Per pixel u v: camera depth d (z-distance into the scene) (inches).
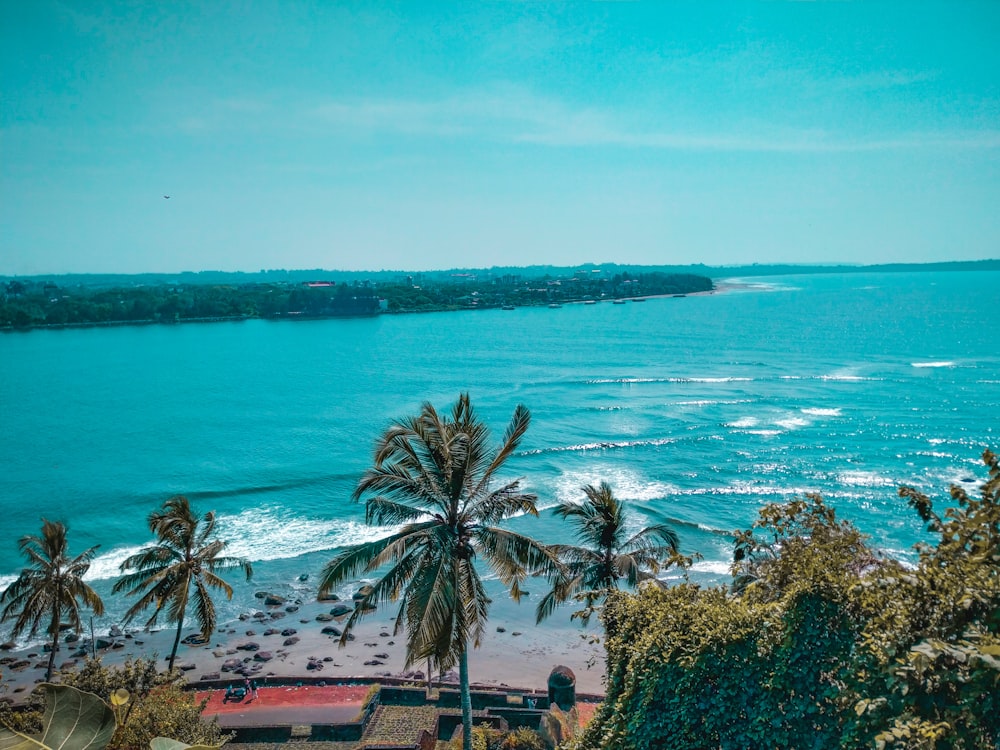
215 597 1905.8
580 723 1156.5
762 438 3292.3
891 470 2748.5
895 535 2146.9
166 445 3459.6
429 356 6894.7
